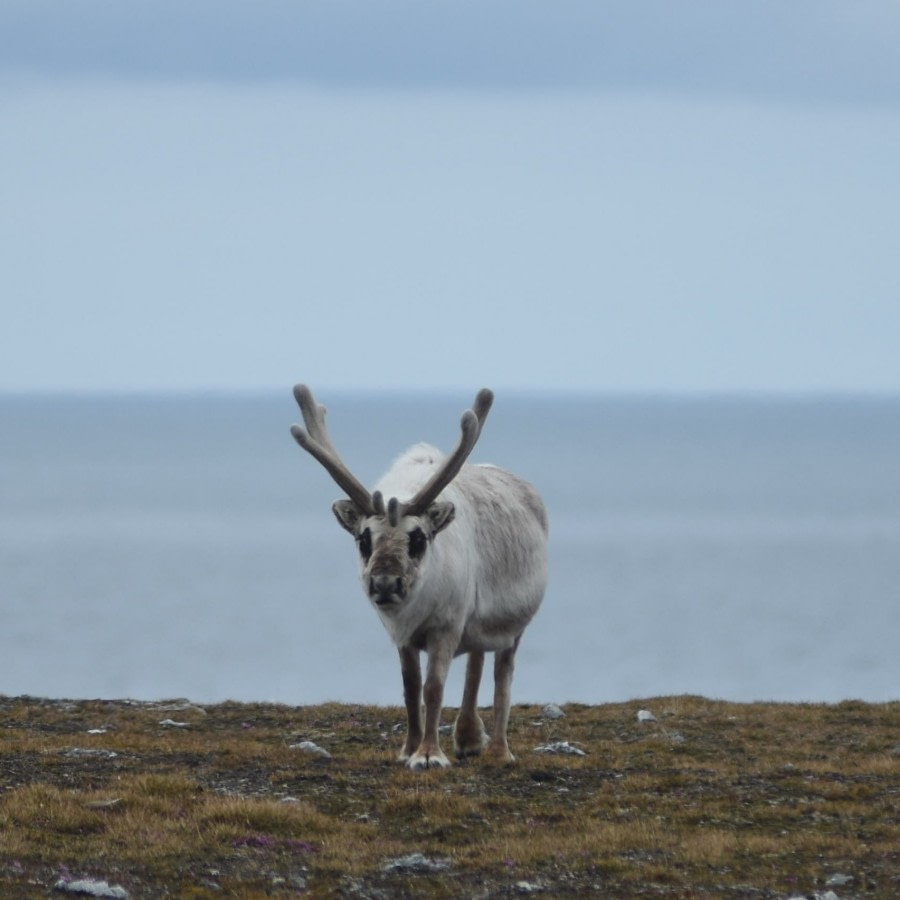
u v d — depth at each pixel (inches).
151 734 3427.7
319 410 2962.6
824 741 3528.5
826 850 2379.4
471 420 2736.2
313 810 2504.9
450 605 2815.0
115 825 2388.0
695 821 2541.8
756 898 2162.9
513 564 3009.4
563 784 2758.4
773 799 2672.2
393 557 2677.2
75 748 2974.9
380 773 2790.4
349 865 2274.9
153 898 2103.8
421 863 2288.4
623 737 3545.8
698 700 4286.4
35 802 2448.3
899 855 2356.1
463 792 2657.5
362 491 2773.1
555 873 2263.8
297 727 3585.1
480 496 2997.0
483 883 2219.5
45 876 2158.0
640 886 2210.9
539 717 3870.6
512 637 3041.3
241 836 2367.1
